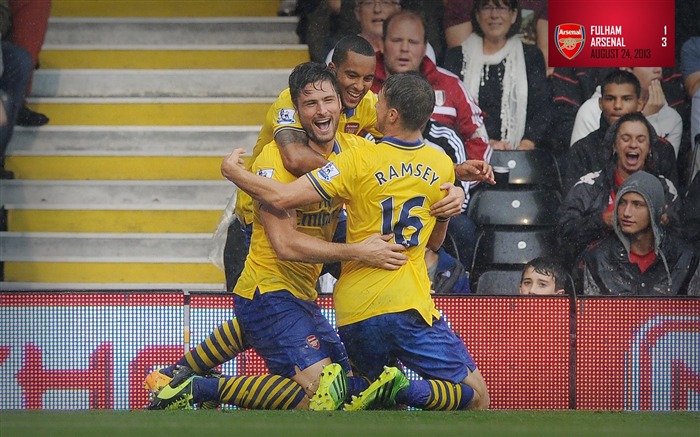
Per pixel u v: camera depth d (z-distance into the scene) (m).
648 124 28.58
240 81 31.72
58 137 30.89
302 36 32.03
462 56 29.41
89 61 32.09
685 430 14.77
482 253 28.17
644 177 28.39
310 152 17.53
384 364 17.52
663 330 23.14
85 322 22.55
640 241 28.25
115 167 30.69
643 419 15.84
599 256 28.36
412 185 17.05
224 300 22.62
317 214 17.67
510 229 28.30
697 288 28.23
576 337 23.06
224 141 31.00
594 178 28.70
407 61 28.81
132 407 22.55
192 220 29.98
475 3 29.19
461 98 28.73
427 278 17.62
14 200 30.09
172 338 22.61
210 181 30.33
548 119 29.28
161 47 32.12
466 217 28.31
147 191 30.22
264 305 17.70
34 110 31.22
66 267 29.30
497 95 29.33
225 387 17.59
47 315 22.56
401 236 17.08
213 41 32.41
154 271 29.30
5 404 22.53
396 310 17.00
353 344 17.41
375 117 19.66
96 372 22.55
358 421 15.30
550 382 23.02
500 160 28.73
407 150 17.09
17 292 22.56
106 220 29.94
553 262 26.56
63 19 32.25
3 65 29.83
